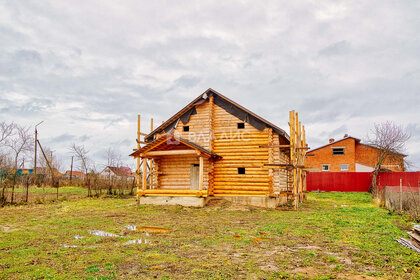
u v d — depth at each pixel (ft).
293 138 58.44
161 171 66.64
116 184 90.53
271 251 25.14
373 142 108.99
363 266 21.12
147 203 59.57
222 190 61.67
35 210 50.29
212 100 64.80
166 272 19.71
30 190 90.63
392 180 104.58
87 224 37.50
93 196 75.20
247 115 62.18
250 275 19.17
